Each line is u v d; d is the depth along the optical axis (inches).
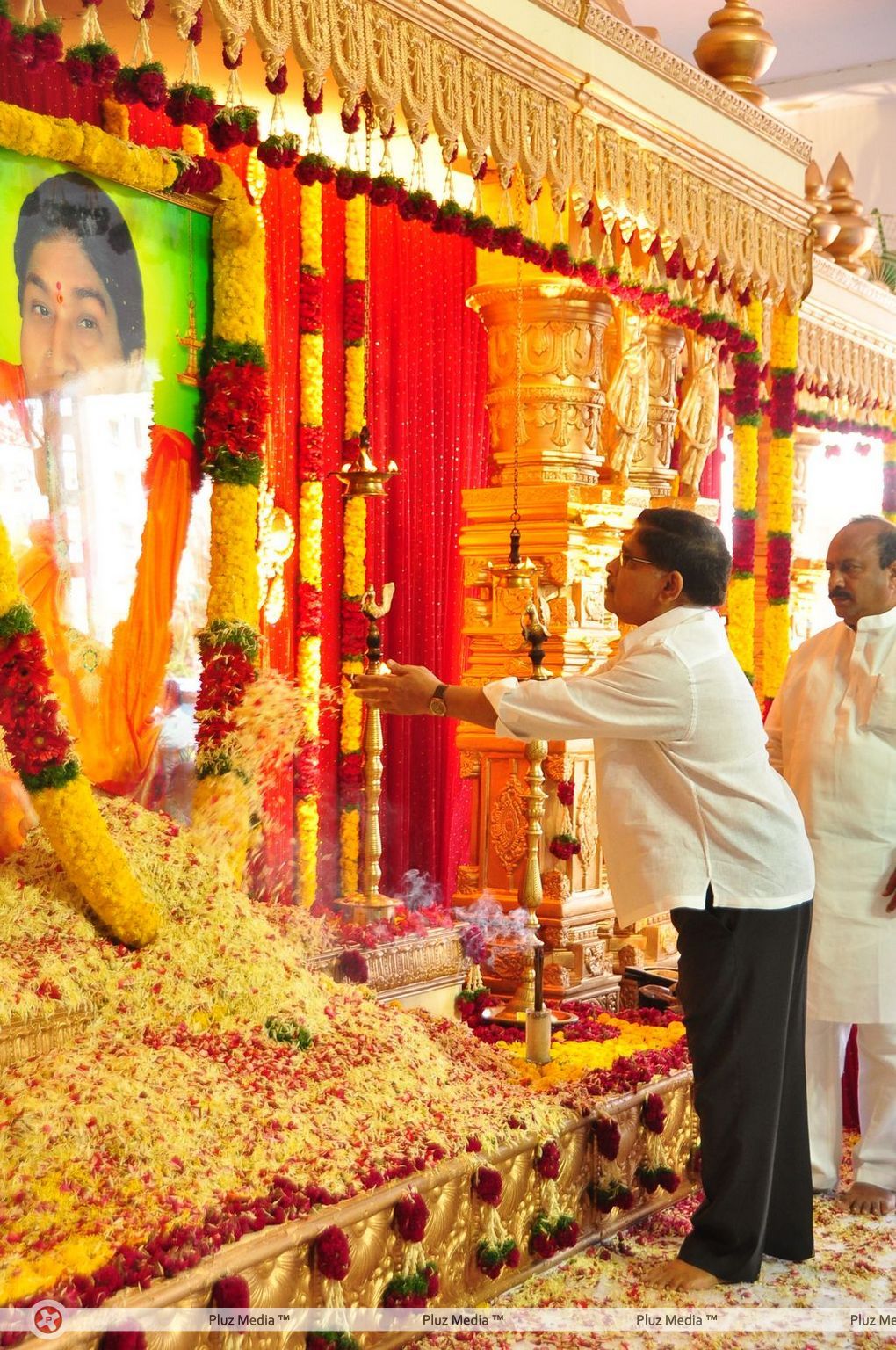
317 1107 102.0
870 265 354.3
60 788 110.0
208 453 142.9
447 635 219.5
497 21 137.9
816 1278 112.6
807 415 283.7
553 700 107.6
